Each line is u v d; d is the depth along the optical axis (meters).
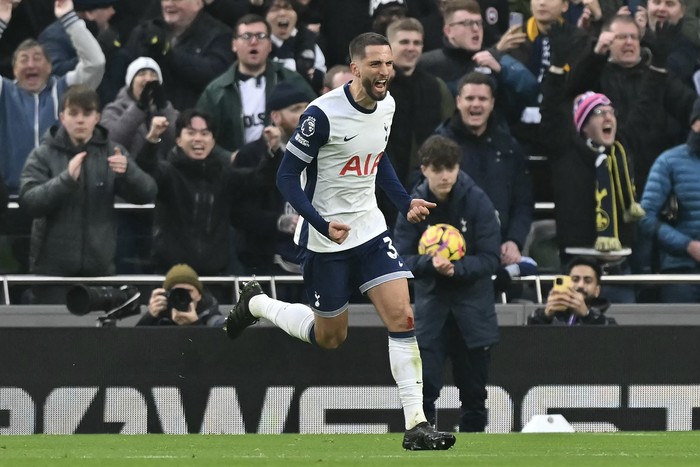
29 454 19.02
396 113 34.34
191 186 32.62
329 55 37.78
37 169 32.03
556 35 35.00
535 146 35.50
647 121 35.72
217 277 32.88
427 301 27.70
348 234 19.23
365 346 29.25
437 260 26.95
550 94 34.28
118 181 32.19
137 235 34.19
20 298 32.81
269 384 29.11
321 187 19.38
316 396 29.17
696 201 34.06
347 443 21.98
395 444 21.52
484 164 33.31
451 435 18.94
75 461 17.03
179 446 21.33
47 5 36.94
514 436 23.75
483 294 27.80
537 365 29.33
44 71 34.53
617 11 38.34
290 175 18.75
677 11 37.47
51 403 28.77
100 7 36.47
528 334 29.34
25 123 34.38
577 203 34.06
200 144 32.50
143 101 34.09
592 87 35.38
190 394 28.97
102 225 32.34
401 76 34.38
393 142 34.47
